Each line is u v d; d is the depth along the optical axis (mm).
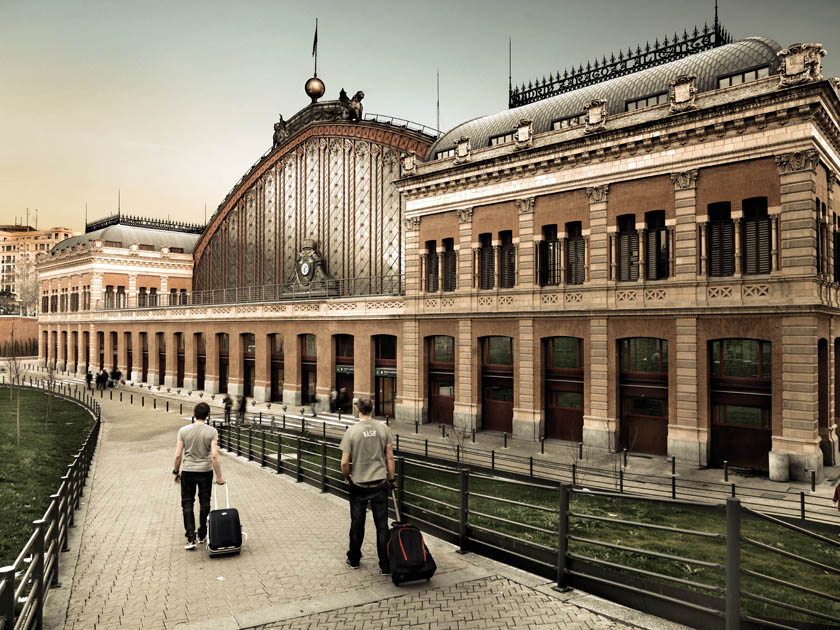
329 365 40719
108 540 10906
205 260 63094
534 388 28781
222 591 8234
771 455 21438
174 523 12062
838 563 12320
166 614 7508
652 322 24969
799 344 21219
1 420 35750
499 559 9312
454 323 32625
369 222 43688
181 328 55875
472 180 31578
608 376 26172
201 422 10570
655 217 25516
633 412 26141
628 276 26250
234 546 9734
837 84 22188
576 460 24188
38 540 7020
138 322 62062
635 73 28906
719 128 23000
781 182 21828
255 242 55500
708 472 22531
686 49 30656
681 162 24203
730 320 22828
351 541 9039
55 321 78500
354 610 7508
